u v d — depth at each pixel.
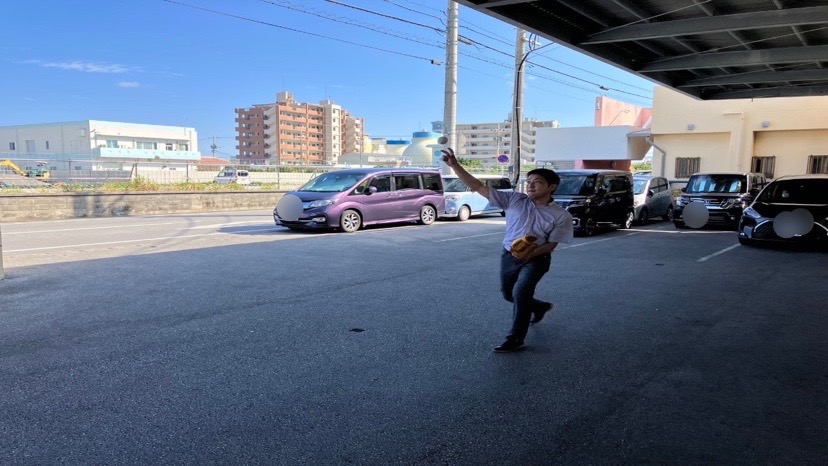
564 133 30.75
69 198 17.00
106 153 76.25
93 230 13.53
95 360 4.46
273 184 24.69
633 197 15.80
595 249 11.41
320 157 113.75
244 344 4.93
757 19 10.03
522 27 10.53
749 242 11.77
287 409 3.63
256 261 9.16
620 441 3.27
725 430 3.41
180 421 3.43
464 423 3.47
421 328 5.50
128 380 4.07
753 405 3.78
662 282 7.95
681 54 13.64
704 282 7.96
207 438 3.22
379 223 14.66
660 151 24.36
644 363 4.59
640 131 27.73
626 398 3.88
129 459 2.98
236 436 3.26
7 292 6.77
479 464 3.00
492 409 3.68
